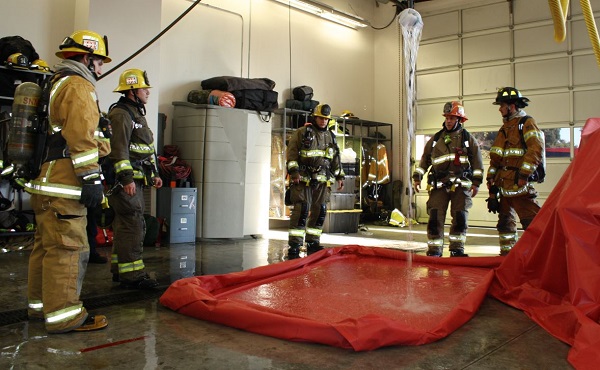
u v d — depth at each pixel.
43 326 2.44
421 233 8.29
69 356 2.01
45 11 5.80
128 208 3.30
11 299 3.01
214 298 2.65
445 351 2.12
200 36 7.85
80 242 2.36
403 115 11.16
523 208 4.48
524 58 9.60
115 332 2.36
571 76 9.06
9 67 4.94
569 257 2.48
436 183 4.86
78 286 2.41
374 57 11.63
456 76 10.46
